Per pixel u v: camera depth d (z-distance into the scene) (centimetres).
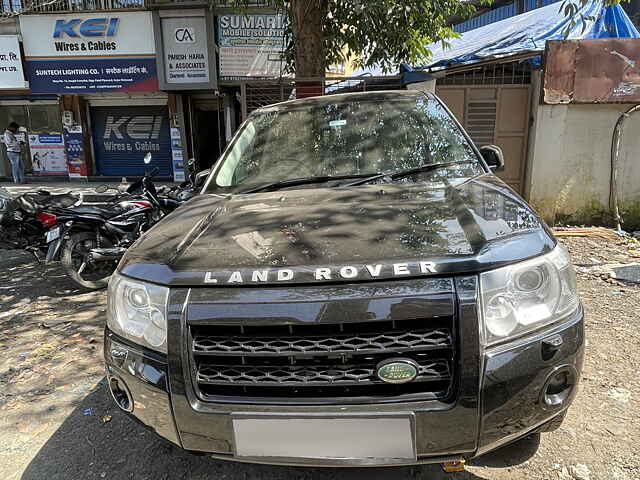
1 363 336
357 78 661
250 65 1055
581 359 174
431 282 157
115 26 1073
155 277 175
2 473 226
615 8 676
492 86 683
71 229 459
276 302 158
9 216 445
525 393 161
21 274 557
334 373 158
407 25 593
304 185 260
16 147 1242
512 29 823
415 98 313
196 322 162
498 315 159
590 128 634
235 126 1191
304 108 317
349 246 173
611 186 641
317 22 594
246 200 242
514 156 698
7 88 1127
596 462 211
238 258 174
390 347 155
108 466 228
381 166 267
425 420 154
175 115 1193
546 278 171
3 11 1086
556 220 663
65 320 413
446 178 248
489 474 207
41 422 265
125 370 181
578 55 605
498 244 169
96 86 1118
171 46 1054
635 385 268
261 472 219
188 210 241
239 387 165
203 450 170
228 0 955
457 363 154
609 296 404
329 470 218
